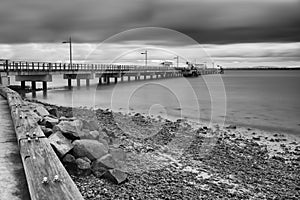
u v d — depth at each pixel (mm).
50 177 2254
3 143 3773
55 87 34875
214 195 4898
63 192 1995
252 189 5477
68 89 32125
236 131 12070
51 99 22953
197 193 4848
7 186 2432
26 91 26953
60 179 2219
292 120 15500
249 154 8289
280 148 9398
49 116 7434
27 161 2623
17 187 2420
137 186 4551
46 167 2473
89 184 4188
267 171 6770
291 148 9414
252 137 10984
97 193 3996
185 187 5000
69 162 4328
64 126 5281
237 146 9219
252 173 6520
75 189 2061
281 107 22078
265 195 5246
